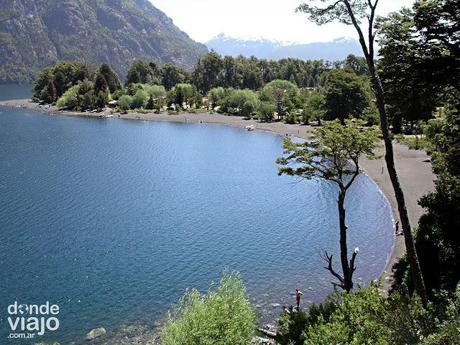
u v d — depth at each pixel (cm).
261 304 3578
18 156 10062
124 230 5338
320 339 1762
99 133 14038
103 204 6412
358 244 4888
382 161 9131
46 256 4562
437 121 7088
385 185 7344
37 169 8725
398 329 1717
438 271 3081
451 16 2809
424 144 8881
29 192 7012
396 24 2903
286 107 17312
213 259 4497
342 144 3062
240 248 4794
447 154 3709
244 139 13138
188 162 9662
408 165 8569
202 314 2423
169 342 2428
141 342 3091
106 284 3962
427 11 2838
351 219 5828
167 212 6078
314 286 3894
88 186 7450
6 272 4200
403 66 3006
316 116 15062
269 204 6544
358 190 7250
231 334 2389
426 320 1723
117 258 4516
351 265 3044
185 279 4053
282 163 3316
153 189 7306
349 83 13400
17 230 5291
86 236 5128
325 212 6144
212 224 5594
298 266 4325
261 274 4150
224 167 9175
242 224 5603
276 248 4797
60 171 8581
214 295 2586
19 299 3719
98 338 3153
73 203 6444
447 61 2900
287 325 2420
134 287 3903
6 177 8019
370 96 13625
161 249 4759
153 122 17112
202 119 17662
